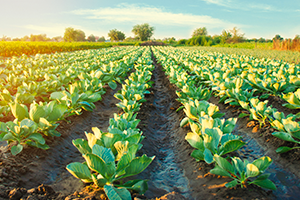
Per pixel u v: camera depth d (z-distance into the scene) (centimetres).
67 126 452
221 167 254
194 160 356
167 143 467
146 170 340
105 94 774
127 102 490
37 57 1356
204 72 754
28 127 309
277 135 325
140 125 481
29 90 534
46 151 344
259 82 593
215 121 312
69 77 691
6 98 449
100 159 216
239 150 390
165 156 413
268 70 757
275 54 1845
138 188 239
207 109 378
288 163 314
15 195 232
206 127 307
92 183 275
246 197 235
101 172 222
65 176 313
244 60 1238
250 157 364
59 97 464
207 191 271
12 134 312
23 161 303
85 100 510
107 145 268
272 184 235
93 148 241
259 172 223
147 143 427
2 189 238
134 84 623
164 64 1212
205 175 304
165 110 679
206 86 750
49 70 845
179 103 634
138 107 508
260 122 424
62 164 343
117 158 263
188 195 285
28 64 975
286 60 1432
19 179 269
